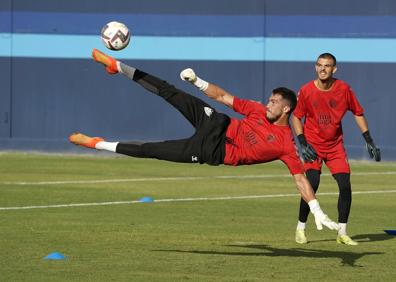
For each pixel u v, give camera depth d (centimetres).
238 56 8512
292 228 4634
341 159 4238
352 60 8338
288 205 5494
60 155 8619
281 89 3459
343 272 3512
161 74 8594
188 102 3525
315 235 4450
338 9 8338
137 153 3516
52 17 8650
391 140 8306
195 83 3562
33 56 8694
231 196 5894
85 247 3953
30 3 8656
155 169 7588
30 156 8469
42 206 5241
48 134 8725
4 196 5666
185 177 7025
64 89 8681
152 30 8575
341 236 4216
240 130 3491
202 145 3484
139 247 3978
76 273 3400
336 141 4238
